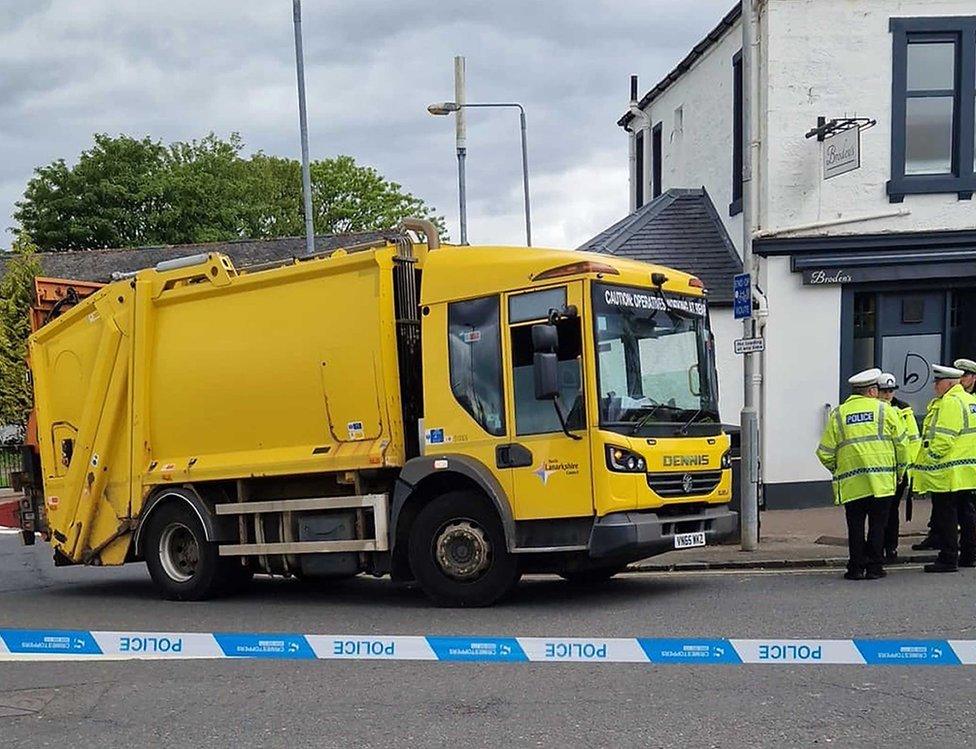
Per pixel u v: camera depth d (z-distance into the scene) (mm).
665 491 8125
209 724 5531
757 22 14484
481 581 8328
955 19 14055
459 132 18562
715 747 4828
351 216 54938
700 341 8992
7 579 12500
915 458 10156
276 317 9289
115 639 6531
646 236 16641
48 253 32500
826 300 14352
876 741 4844
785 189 14234
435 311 8539
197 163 49406
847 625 7191
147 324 10125
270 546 9320
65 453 10852
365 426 8711
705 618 7590
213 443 9727
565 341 7938
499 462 8133
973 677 5863
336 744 5098
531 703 5637
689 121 18469
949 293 14523
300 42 18266
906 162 14344
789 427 14391
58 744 5281
